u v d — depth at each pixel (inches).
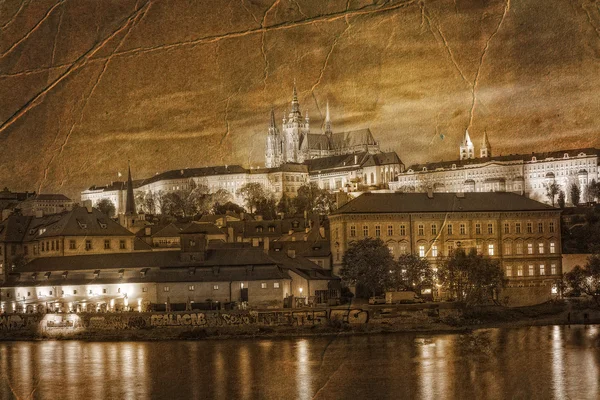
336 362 4510.3
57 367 4564.5
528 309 5915.4
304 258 6865.2
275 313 5487.2
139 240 7381.9
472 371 4249.5
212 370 4416.8
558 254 7027.6
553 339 5017.2
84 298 6082.7
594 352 4630.9
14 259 7367.1
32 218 7568.9
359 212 6830.7
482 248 6943.9
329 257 7003.0
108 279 6092.5
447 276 6038.4
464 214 6924.2
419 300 5846.5
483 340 5027.1
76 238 7012.8
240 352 4854.8
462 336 5187.0
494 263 6289.4
